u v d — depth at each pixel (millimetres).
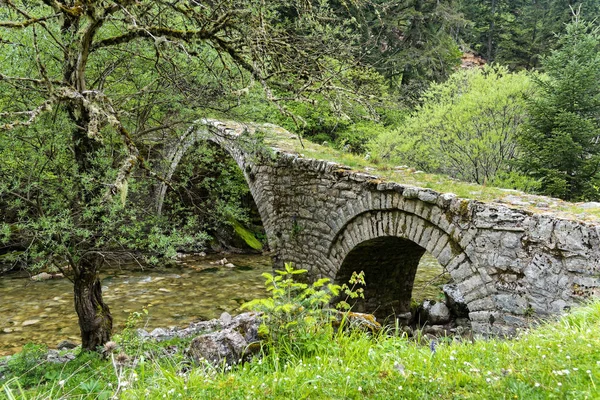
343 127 15000
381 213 7270
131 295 10523
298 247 9172
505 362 2896
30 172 5047
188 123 6578
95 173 5078
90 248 5469
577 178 9969
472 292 5805
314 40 5574
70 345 7488
